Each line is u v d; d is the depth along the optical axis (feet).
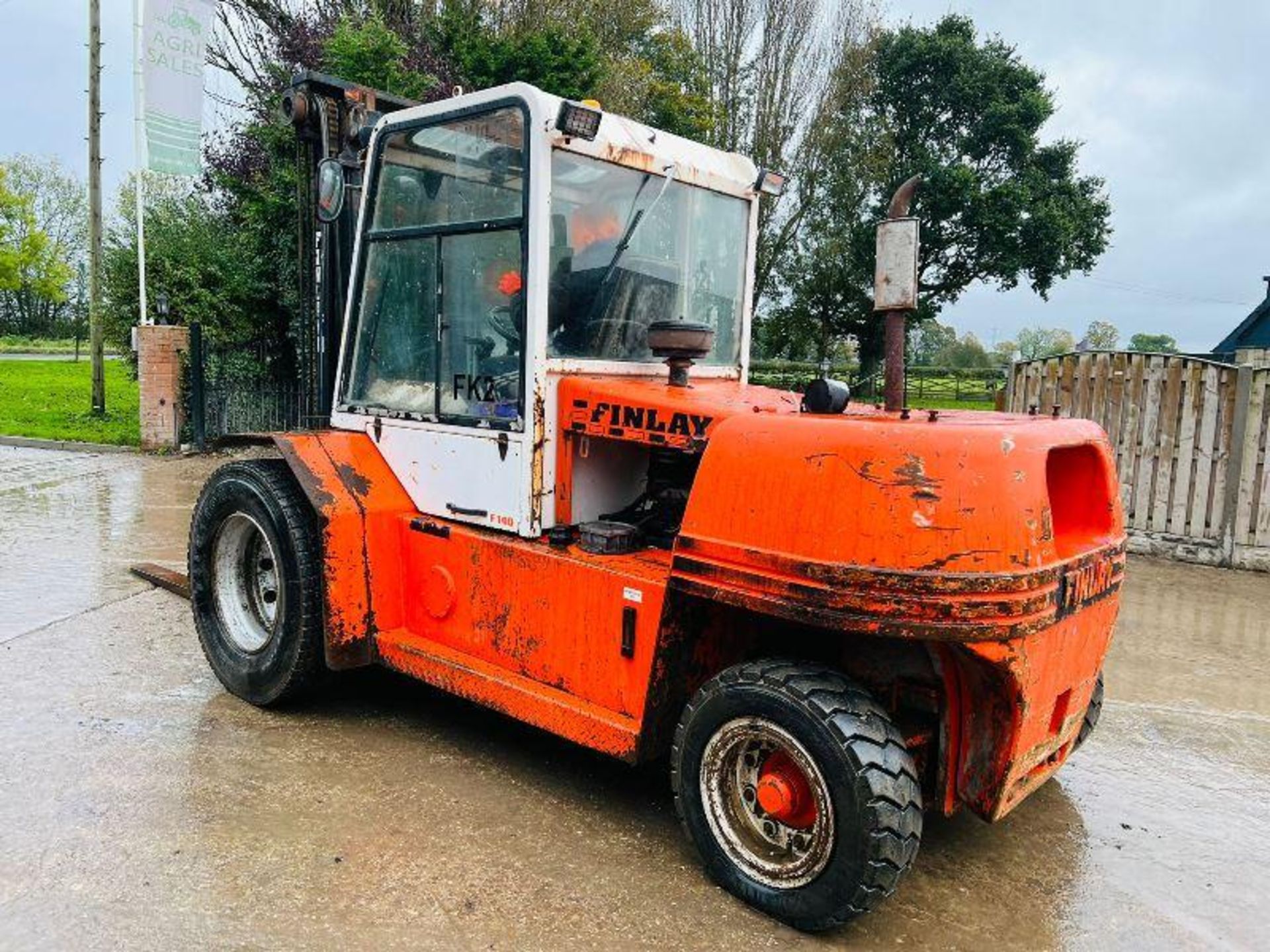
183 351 41.81
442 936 8.82
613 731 10.36
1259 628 20.58
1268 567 25.50
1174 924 9.72
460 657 12.25
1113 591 10.29
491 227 11.54
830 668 9.30
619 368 12.34
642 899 9.61
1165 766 13.70
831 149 84.23
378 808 11.25
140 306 43.80
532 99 10.84
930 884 10.28
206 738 12.94
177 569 21.53
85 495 31.27
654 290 12.95
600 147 11.66
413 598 13.08
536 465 11.43
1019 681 8.59
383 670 16.05
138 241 44.14
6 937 8.48
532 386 11.27
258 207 42.24
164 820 10.68
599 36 67.36
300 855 10.10
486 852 10.37
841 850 8.62
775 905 9.21
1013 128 106.32
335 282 16.06
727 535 9.30
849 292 92.89
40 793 11.14
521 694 11.30
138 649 16.28
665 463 12.25
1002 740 9.02
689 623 10.07
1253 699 16.42
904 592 8.25
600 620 10.59
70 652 15.97
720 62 81.30
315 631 13.28
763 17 80.79
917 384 86.12
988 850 11.10
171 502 30.25
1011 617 8.30
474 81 47.47
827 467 8.69
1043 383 29.25
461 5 55.21
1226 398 25.86
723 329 14.39
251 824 10.68
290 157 42.63
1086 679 10.13
